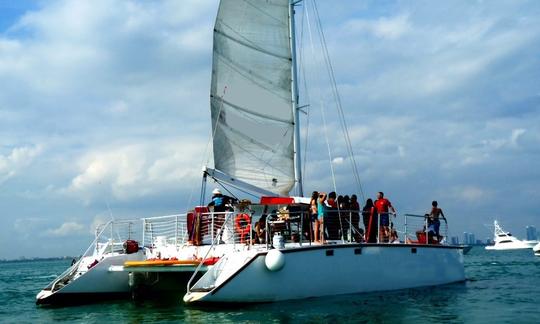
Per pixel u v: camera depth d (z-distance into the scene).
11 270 78.06
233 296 13.16
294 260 13.73
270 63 18.89
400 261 16.38
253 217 16.06
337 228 15.99
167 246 16.56
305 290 13.98
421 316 12.52
